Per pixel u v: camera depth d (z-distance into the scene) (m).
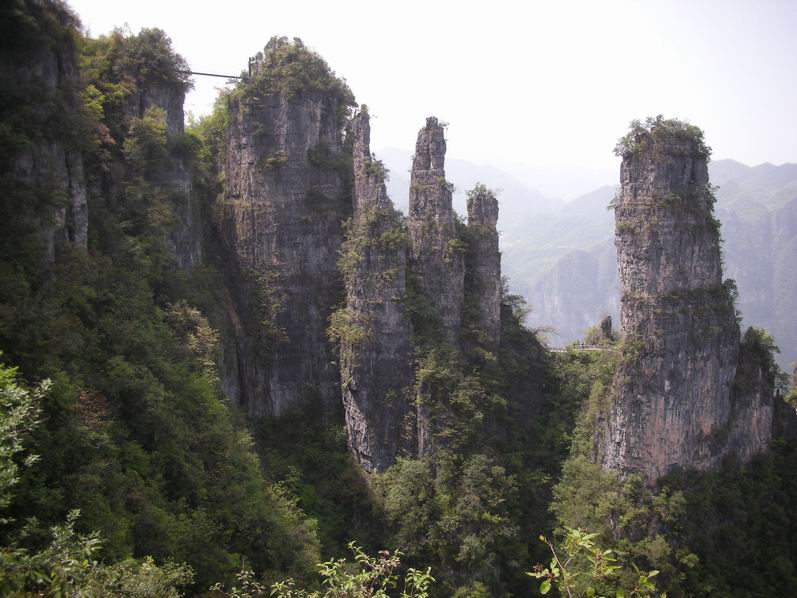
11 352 27.73
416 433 54.22
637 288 50.00
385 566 19.33
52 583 14.43
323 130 62.88
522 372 63.19
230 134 61.69
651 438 49.97
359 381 55.12
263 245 60.31
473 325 58.94
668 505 48.91
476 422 52.78
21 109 33.94
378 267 54.19
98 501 25.75
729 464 52.62
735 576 48.56
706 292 50.00
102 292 37.62
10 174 32.94
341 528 52.59
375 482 54.09
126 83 49.50
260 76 59.62
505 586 49.19
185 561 29.42
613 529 49.69
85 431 27.33
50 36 36.41
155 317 42.09
